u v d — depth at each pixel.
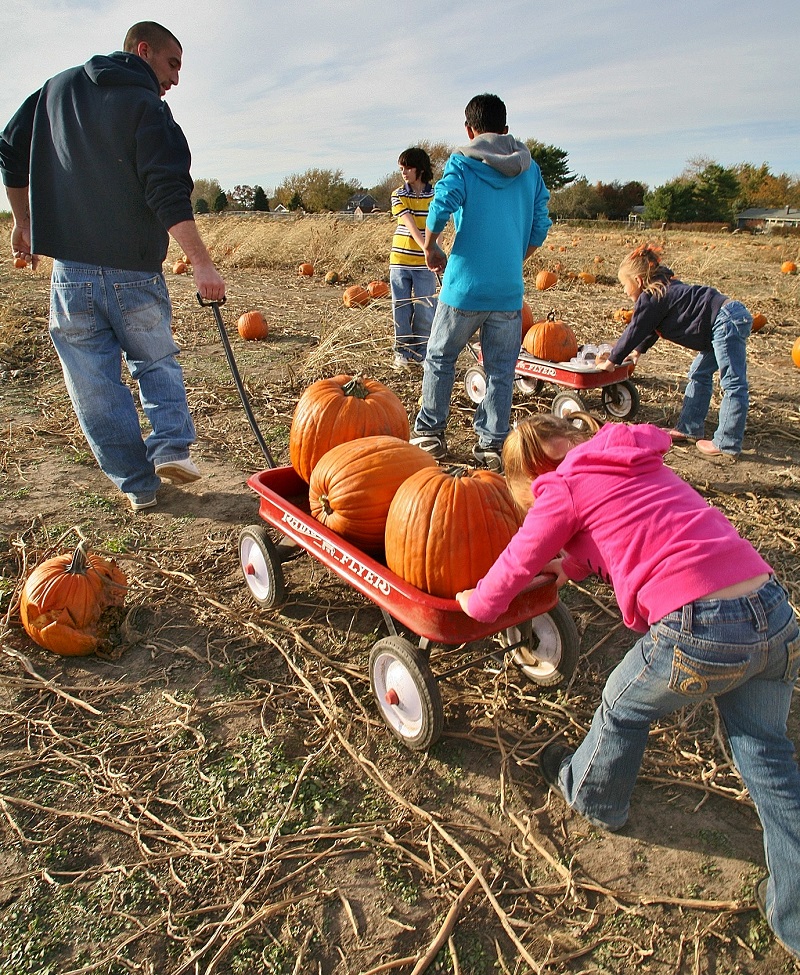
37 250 4.28
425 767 2.90
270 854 2.50
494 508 2.93
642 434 2.40
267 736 3.02
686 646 2.14
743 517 4.88
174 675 3.36
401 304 7.76
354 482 3.22
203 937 2.25
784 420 6.74
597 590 4.09
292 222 20.44
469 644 3.55
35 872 2.44
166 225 4.09
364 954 2.21
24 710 3.14
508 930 2.28
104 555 4.16
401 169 7.38
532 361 6.64
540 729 3.11
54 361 8.08
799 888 2.14
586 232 35.44
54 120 4.11
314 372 7.74
